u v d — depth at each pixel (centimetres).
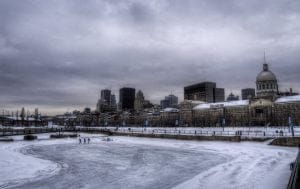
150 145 8306
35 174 3900
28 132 14500
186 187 3030
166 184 3284
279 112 15975
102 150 7162
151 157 5656
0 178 3641
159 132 12069
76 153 6575
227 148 6619
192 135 9250
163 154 6088
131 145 8488
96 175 3881
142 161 5134
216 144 7662
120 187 3209
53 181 3519
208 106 19725
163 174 3888
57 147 8112
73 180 3575
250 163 4278
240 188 2831
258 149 6144
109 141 10275
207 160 5034
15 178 3647
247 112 17225
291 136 7144
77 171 4175
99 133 14912
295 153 5291
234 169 3841
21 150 7256
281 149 6044
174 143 8538
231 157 5191
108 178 3684
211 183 3117
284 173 3375
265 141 7344
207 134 9512
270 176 3247
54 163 4897
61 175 3875
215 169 3956
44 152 6838
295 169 2198
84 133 15550
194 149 6838
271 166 3916
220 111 18650
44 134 14488
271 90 17375
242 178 3241
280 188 2714
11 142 9825
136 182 3431
